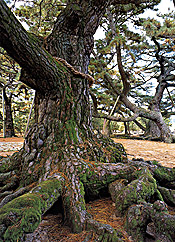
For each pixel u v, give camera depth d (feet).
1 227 4.03
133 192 5.82
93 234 4.53
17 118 89.61
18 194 6.21
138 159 9.75
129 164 7.79
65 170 6.54
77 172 6.50
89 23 9.52
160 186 7.37
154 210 4.82
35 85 8.29
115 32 31.83
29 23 28.50
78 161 6.95
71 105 8.61
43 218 5.75
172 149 28.32
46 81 7.99
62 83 8.46
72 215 5.18
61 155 7.21
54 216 5.91
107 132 50.88
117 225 5.16
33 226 4.28
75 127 8.40
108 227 4.53
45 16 24.77
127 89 46.57
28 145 8.12
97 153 8.18
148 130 65.62
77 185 6.03
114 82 47.24
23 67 7.18
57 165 6.89
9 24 5.34
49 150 7.59
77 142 7.96
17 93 62.28
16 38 5.77
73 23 9.38
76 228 4.87
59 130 7.99
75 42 9.77
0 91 58.08
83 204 5.50
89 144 8.31
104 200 6.89
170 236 4.27
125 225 4.98
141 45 34.04
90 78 9.62
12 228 4.05
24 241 4.09
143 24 32.76
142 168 7.43
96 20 9.61
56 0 22.20
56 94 8.41
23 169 7.61
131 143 38.78
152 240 4.52
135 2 11.79
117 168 7.39
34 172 7.13
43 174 6.76
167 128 50.11
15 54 6.38
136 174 7.19
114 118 44.78
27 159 7.70
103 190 7.06
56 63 8.34
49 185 5.54
